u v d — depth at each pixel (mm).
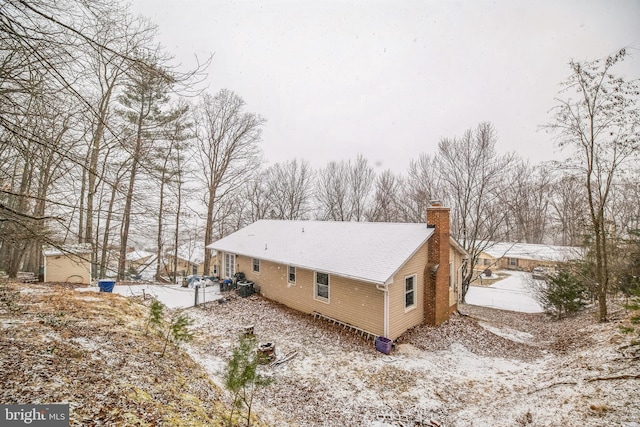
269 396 6805
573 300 15680
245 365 5023
